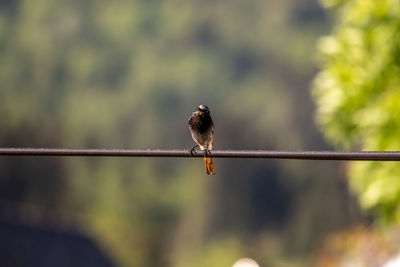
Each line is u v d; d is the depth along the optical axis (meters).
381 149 12.65
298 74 60.78
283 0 64.69
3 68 61.56
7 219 38.72
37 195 51.66
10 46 63.25
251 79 62.50
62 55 64.06
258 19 65.31
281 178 56.78
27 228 38.84
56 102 61.16
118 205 55.81
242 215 57.72
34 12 65.56
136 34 67.06
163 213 57.28
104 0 68.25
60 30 65.62
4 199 50.28
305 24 63.50
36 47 63.16
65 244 39.69
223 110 60.56
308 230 54.97
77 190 53.72
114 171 57.28
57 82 62.53
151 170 58.50
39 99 60.59
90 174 56.09
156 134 60.59
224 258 55.78
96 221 53.75
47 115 59.41
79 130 59.41
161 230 55.75
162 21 67.62
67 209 52.84
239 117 58.94
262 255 55.88
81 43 65.81
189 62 64.06
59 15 66.44
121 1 68.50
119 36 66.81
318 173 55.09
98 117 60.78
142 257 50.06
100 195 55.56
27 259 36.50
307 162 55.47
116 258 46.62
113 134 60.34
